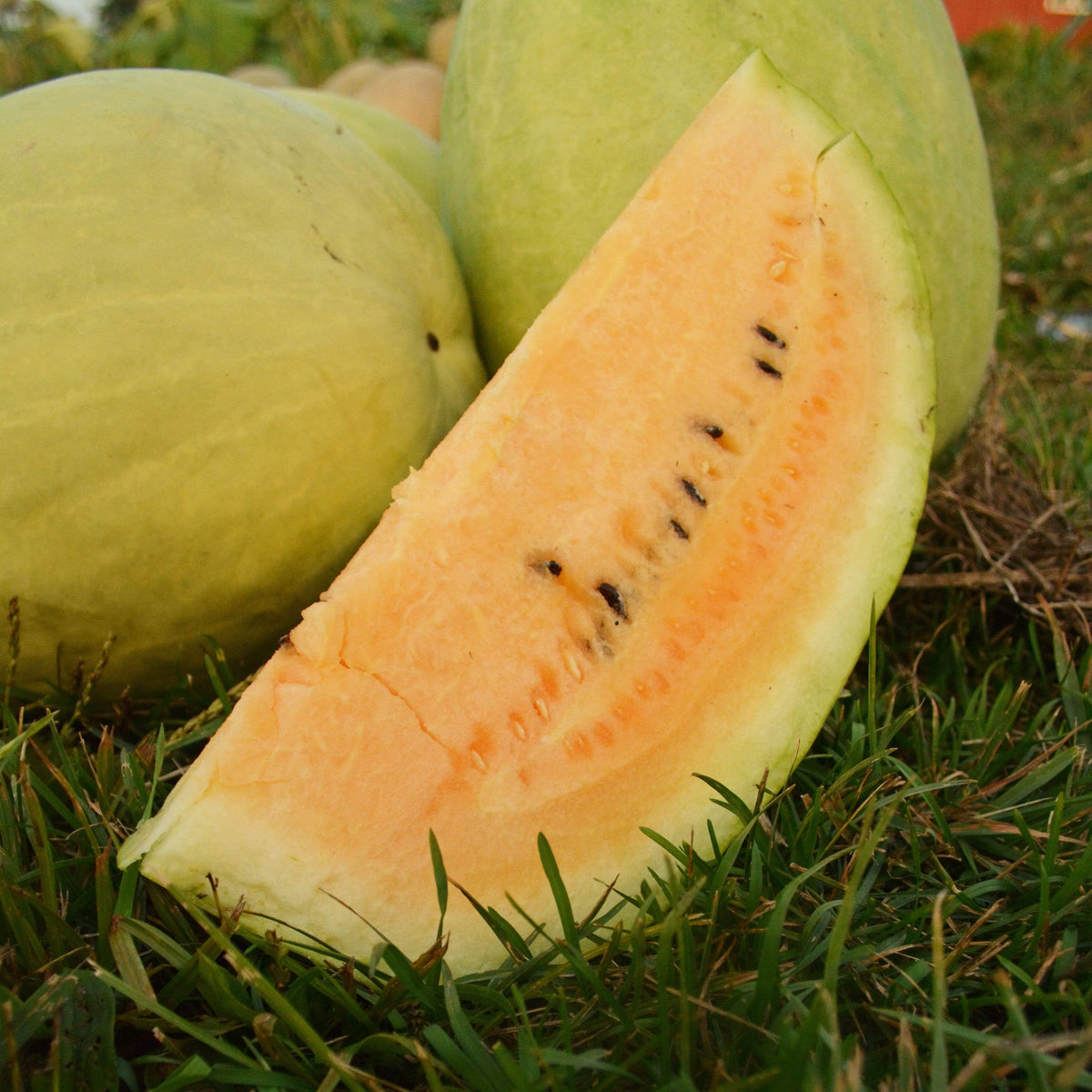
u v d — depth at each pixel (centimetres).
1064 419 73
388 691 41
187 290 46
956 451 67
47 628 47
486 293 58
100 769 45
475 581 44
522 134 54
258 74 180
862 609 45
